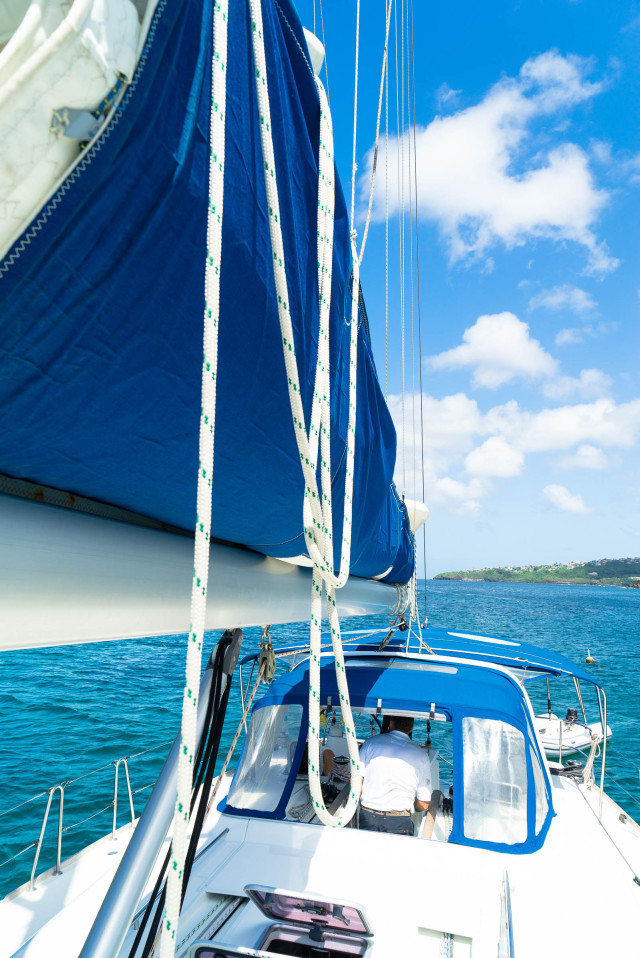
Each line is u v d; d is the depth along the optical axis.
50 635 0.82
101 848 3.40
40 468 0.78
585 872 2.88
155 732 10.09
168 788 1.17
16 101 0.46
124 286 0.65
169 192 0.64
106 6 0.48
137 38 0.54
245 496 1.14
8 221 0.52
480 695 3.29
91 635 0.91
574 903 2.53
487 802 2.96
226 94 0.78
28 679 14.41
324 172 1.12
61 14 0.45
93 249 0.59
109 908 1.05
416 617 5.09
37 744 9.44
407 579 4.58
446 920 2.38
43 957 2.18
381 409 2.08
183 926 2.30
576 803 4.18
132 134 0.56
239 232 0.81
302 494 1.31
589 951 2.28
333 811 3.79
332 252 1.27
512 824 2.91
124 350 0.70
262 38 0.83
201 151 0.67
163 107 0.59
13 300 0.57
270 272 0.91
